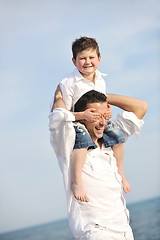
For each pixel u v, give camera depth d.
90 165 2.29
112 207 2.25
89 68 2.56
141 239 35.28
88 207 2.22
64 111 2.13
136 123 2.49
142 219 40.06
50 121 2.16
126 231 2.27
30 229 49.56
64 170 2.24
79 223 2.20
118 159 2.51
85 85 2.56
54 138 2.18
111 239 2.16
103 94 2.37
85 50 2.55
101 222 2.19
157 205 50.53
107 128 2.48
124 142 2.53
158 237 34.72
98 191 2.25
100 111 2.32
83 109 2.35
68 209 2.24
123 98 2.56
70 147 2.23
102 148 2.42
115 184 2.31
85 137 2.26
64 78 2.59
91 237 2.13
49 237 48.88
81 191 2.20
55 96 2.55
